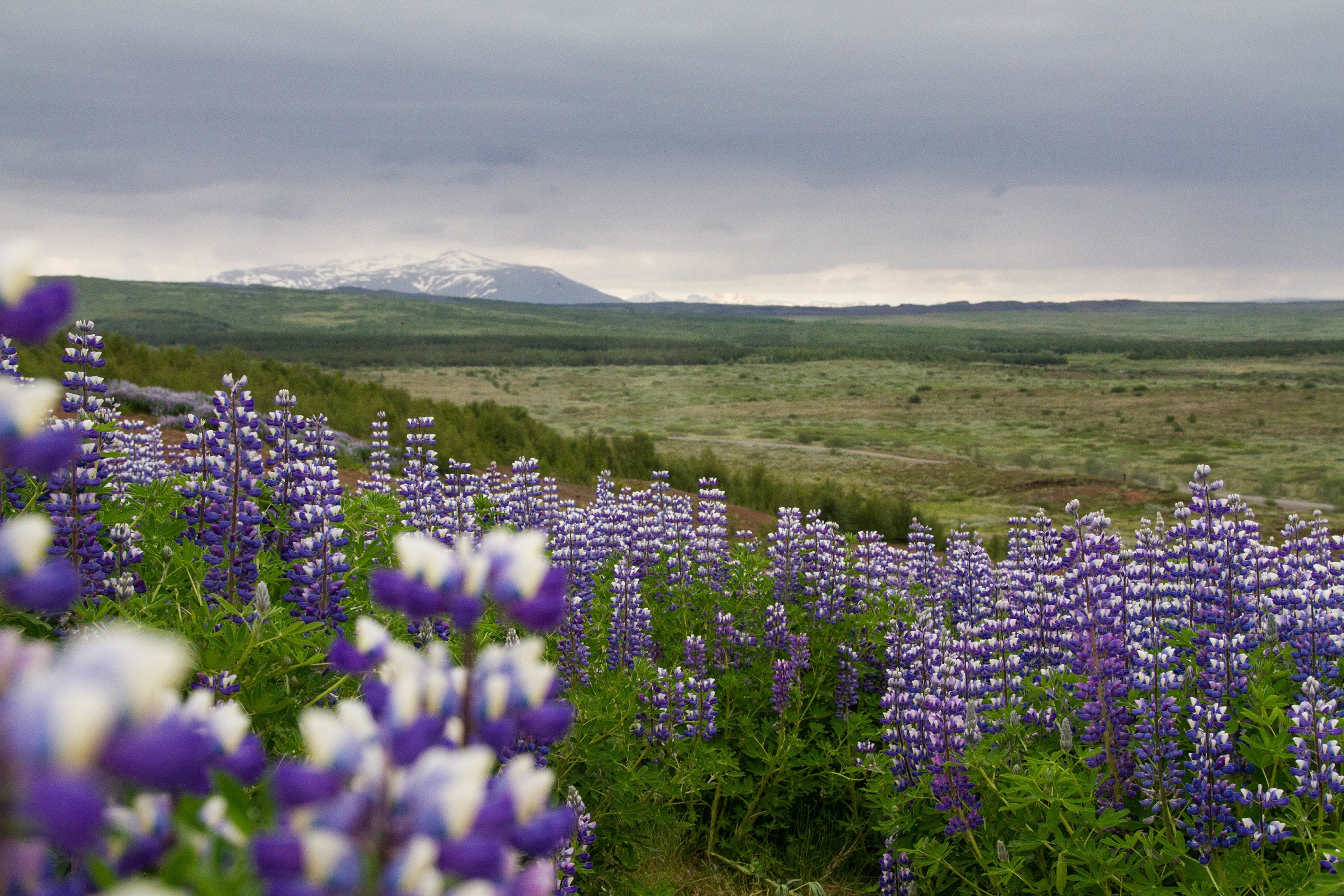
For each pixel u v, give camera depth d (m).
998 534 35.47
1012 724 5.70
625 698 5.74
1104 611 5.59
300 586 5.29
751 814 6.42
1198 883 4.49
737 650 7.95
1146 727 5.21
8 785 0.84
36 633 4.09
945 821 5.59
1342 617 5.69
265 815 1.86
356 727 1.37
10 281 1.19
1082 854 4.58
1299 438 94.56
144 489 6.12
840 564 9.20
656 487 11.47
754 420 128.50
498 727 1.57
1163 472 67.94
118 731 0.89
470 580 1.64
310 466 6.12
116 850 1.49
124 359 27.70
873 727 7.25
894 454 86.88
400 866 1.17
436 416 29.72
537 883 1.42
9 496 5.01
